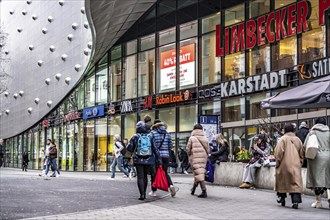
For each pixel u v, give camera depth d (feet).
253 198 46.70
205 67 104.88
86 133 140.77
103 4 97.19
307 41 83.20
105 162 131.54
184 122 108.58
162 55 116.26
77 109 146.41
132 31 125.59
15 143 195.62
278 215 35.65
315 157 39.45
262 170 56.49
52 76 156.46
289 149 39.93
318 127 39.83
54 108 158.61
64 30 148.56
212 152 65.00
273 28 89.56
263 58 91.91
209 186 61.00
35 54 169.37
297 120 82.17
